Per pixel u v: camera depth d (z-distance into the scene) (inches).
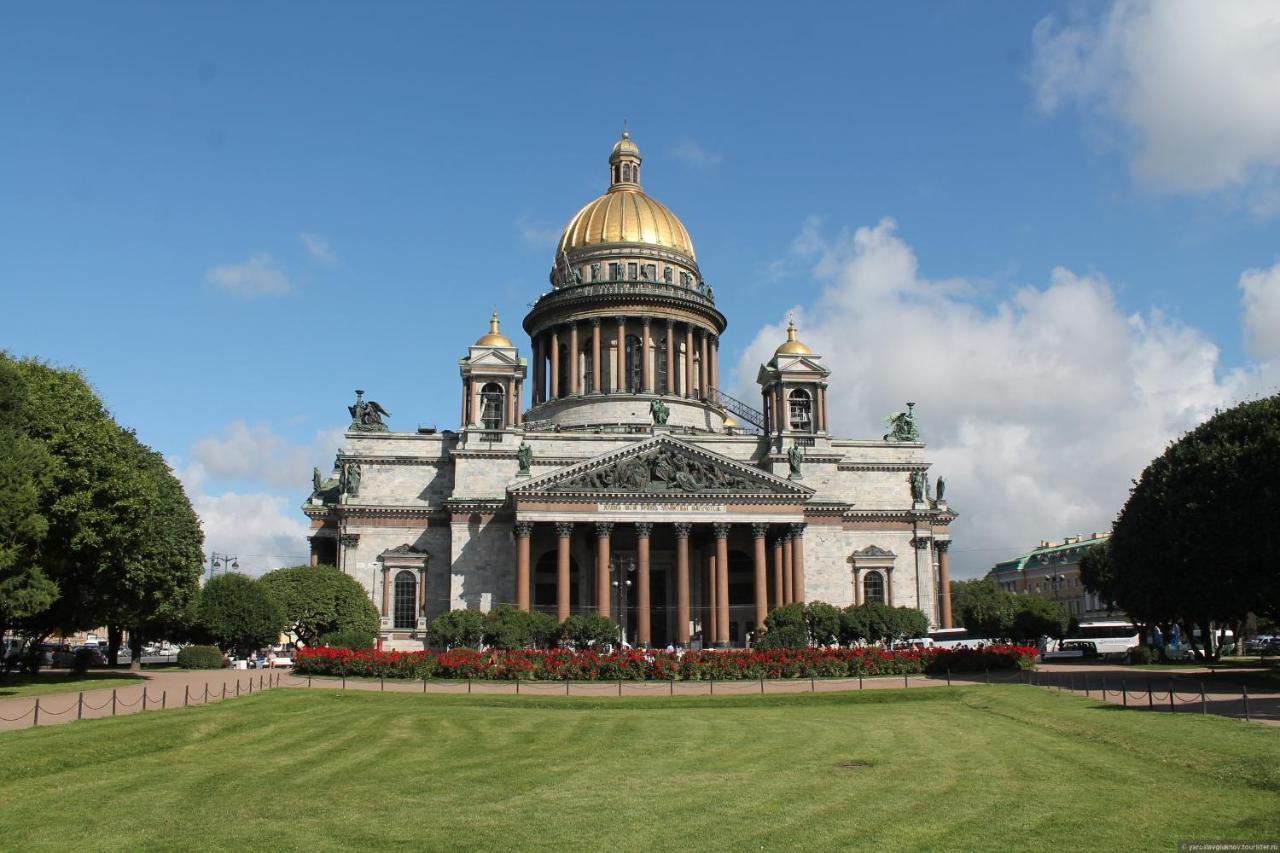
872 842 1072.2
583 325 6003.9
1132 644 5275.6
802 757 1621.6
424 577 5007.4
